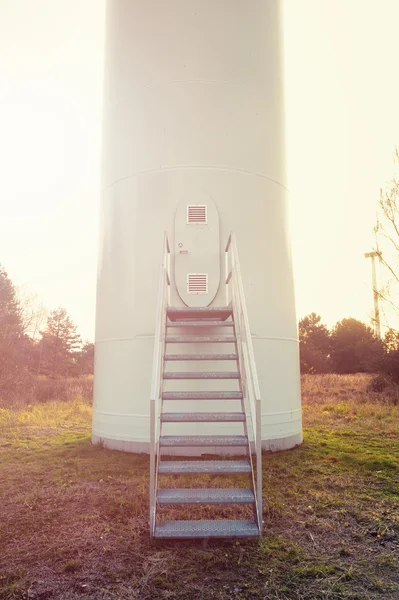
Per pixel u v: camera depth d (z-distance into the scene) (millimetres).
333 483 6133
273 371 8195
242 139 8422
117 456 7648
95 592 3520
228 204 8180
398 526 4742
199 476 6406
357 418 12391
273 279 8422
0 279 36031
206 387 7656
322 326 37531
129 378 8031
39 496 5680
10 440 9594
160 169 8234
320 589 3549
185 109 8320
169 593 3504
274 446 8016
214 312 7020
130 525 4750
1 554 4152
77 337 48062
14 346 24891
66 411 15180
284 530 4652
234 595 3477
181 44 8469
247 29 8750
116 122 8836
